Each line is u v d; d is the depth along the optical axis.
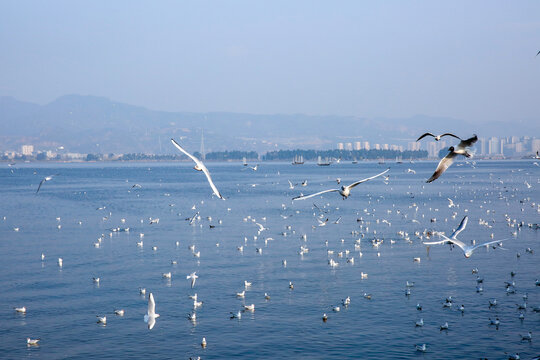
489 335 61.84
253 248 113.75
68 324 67.12
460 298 75.44
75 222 157.38
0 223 156.12
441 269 92.12
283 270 93.25
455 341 60.28
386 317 68.25
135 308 73.12
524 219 151.00
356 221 152.00
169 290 81.56
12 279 88.81
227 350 58.75
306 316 69.06
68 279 88.56
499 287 80.62
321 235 128.88
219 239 125.44
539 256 101.00
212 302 75.25
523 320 66.31
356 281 85.06
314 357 56.66
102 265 99.12
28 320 68.69
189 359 56.38
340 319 67.62
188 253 109.12
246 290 81.12
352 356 56.78
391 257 102.25
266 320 67.75
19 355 57.94
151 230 140.62
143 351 58.75
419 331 63.34
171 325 66.44
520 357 56.03
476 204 190.25
